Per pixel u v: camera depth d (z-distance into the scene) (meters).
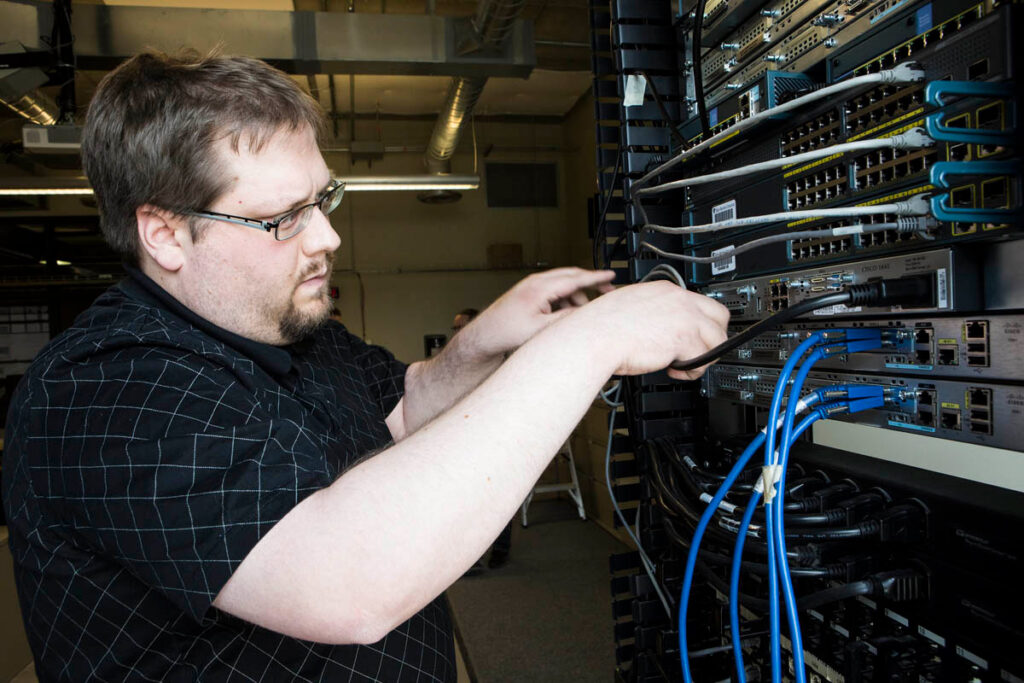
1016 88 0.50
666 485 0.85
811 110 0.70
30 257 4.00
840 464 0.77
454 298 6.63
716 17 0.85
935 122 0.50
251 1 3.78
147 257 0.51
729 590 0.65
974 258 0.55
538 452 0.39
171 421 0.42
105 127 0.47
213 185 0.45
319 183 0.50
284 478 0.39
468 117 4.61
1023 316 0.51
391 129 6.46
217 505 0.38
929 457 0.95
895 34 0.60
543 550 3.55
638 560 1.10
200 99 0.44
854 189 0.65
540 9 4.18
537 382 0.40
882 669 0.64
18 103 3.34
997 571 0.55
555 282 0.69
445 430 0.39
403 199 6.60
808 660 0.78
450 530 0.36
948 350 0.58
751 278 0.84
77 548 0.46
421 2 4.15
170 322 0.50
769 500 0.55
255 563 0.37
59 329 4.25
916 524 0.62
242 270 0.49
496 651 2.45
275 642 0.50
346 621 0.35
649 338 0.45
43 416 0.44
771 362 0.80
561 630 2.59
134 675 0.48
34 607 0.49
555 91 5.95
